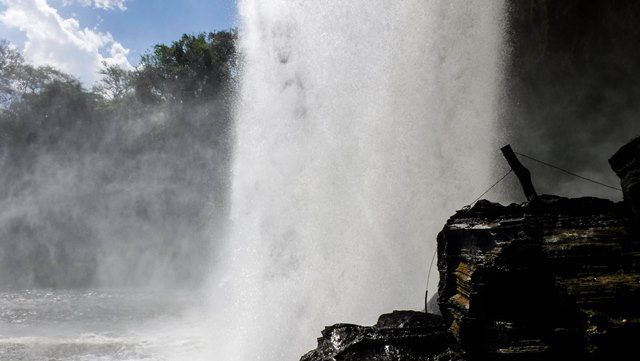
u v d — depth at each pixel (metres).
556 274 4.56
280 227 17.36
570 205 5.53
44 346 14.29
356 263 15.52
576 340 4.11
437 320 6.68
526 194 6.01
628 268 4.46
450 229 5.86
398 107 16.84
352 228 16.16
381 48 17.22
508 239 4.99
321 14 18.16
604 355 3.90
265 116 19.44
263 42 19.91
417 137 16.56
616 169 5.25
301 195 17.55
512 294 4.67
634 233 4.85
